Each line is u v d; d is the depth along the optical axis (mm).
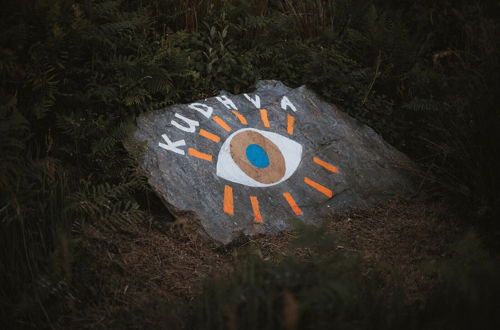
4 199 3000
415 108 4500
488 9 5457
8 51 3354
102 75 3877
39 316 2742
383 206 4227
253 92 4637
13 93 3598
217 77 4520
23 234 2898
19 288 2814
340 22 5492
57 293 2822
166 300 3041
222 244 3607
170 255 3434
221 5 4977
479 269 2246
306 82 4859
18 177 3100
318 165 4344
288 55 4980
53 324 2756
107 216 3342
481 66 4547
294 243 2809
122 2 4512
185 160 3910
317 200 4117
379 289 3062
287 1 5422
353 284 2559
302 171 4258
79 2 4008
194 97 4355
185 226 3619
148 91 4074
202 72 4449
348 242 3750
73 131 3584
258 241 3709
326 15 5531
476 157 4059
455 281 2445
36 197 3254
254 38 4926
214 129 4184
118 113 3922
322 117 4680
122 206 3598
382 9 5871
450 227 3916
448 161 4512
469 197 4020
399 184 4441
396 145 4855
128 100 3846
